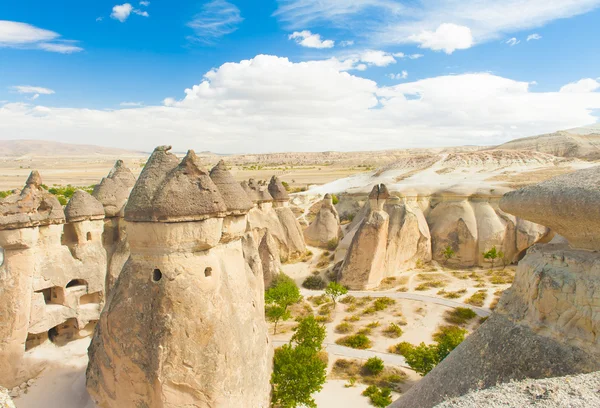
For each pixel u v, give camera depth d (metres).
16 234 16.45
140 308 12.58
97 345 13.95
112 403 13.04
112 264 20.17
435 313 31.45
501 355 7.39
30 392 15.74
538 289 7.23
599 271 6.45
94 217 20.05
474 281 39.34
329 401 19.89
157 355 12.07
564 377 5.77
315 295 36.50
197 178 12.97
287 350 19.39
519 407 5.24
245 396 13.48
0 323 16.31
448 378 8.22
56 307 18.53
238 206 14.69
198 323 12.47
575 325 6.65
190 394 12.25
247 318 14.44
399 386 21.44
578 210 6.60
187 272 12.67
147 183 12.98
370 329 28.86
